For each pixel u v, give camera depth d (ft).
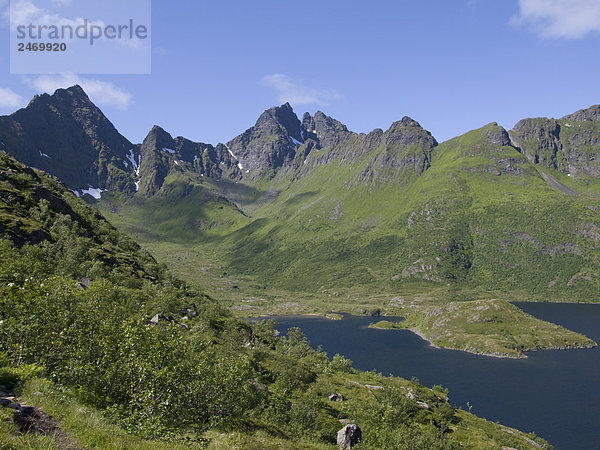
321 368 464.24
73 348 112.68
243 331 440.86
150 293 446.60
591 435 429.38
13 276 135.23
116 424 83.20
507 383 597.93
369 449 195.93
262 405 213.46
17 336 109.91
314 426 223.10
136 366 106.22
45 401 72.69
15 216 458.91
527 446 358.84
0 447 50.70
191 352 135.23
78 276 401.29
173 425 102.01
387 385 431.84
